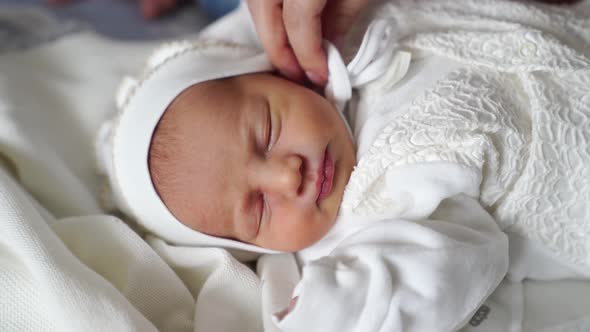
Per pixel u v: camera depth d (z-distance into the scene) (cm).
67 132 133
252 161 98
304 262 104
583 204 89
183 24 179
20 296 90
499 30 101
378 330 78
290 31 99
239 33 127
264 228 100
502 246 86
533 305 94
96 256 102
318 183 95
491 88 93
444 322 80
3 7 164
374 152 93
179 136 102
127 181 109
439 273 79
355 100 110
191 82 106
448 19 107
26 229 92
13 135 116
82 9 183
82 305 85
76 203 118
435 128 90
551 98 91
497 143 90
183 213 104
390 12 113
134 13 183
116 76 145
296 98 101
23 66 142
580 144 88
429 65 103
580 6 112
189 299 100
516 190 90
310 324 78
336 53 102
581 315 91
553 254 93
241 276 98
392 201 93
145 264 100
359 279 79
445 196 87
